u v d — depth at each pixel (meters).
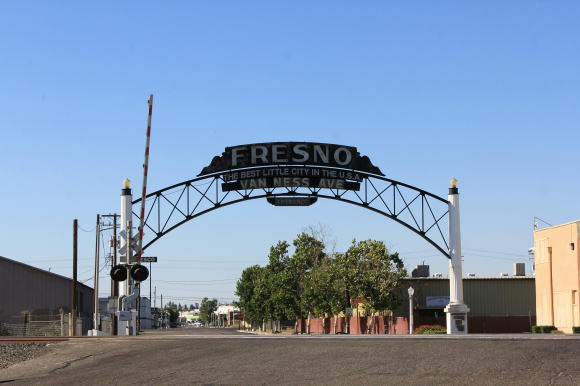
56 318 75.38
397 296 71.75
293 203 47.91
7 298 62.56
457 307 47.31
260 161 47.75
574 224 54.91
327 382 15.99
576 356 18.11
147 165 34.03
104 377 18.33
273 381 16.42
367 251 71.12
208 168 47.97
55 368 20.64
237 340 25.09
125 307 32.88
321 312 79.81
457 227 48.22
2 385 18.05
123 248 32.34
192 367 19.03
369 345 21.98
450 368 17.06
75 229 57.44
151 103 34.53
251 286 131.62
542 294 59.94
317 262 93.31
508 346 20.44
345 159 48.19
